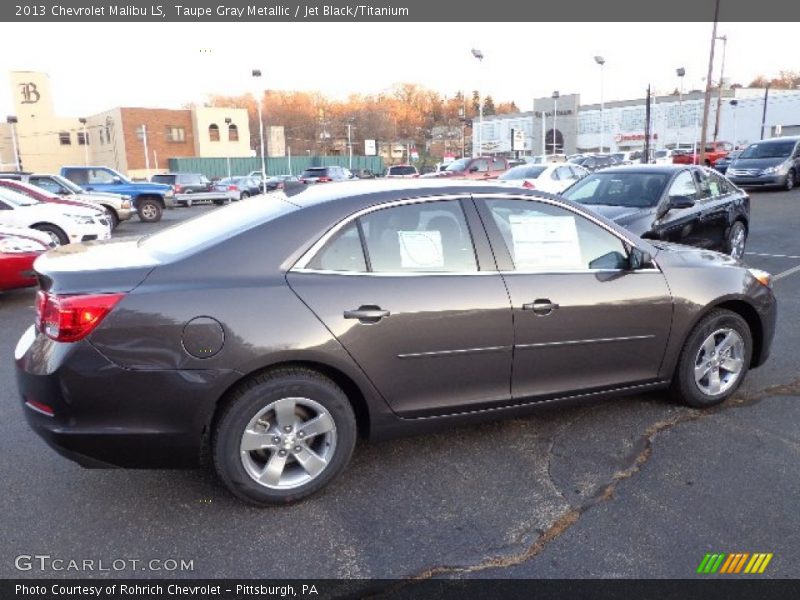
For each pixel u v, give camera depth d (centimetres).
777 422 396
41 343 282
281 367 299
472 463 350
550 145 7194
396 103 10600
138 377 276
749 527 288
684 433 382
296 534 288
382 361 312
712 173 905
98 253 328
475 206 344
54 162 6462
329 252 309
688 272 394
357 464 350
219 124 6169
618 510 303
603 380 375
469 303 326
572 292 353
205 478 337
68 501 315
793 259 948
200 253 296
